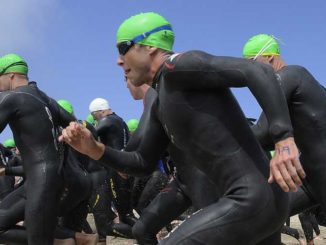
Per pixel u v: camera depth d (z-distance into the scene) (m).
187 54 2.45
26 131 4.49
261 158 2.54
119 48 2.78
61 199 4.75
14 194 4.71
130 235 6.57
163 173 6.12
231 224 2.37
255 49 4.61
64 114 4.86
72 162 4.92
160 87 2.64
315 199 4.32
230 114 2.53
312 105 3.92
